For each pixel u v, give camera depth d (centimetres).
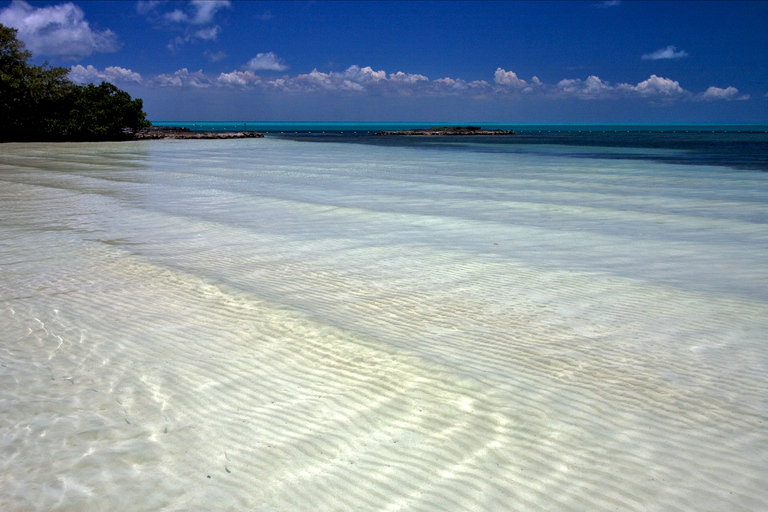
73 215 1362
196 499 371
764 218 1338
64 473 398
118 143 5453
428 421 463
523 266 912
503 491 376
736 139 7619
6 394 510
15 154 3656
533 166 2906
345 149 4719
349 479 390
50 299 765
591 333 635
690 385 513
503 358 573
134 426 458
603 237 1134
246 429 454
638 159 3466
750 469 395
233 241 1092
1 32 5234
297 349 602
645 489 376
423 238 1125
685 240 1106
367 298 756
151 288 805
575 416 465
